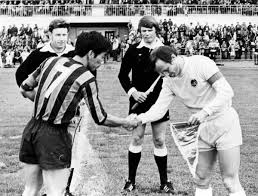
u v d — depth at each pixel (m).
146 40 6.99
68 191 6.34
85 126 10.95
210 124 5.58
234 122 5.60
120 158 9.05
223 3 47.50
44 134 4.88
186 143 5.62
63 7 46.38
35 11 46.31
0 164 8.49
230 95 5.43
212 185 7.36
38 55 6.59
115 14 46.56
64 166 4.91
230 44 39.53
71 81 4.84
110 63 36.66
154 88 7.00
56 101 4.84
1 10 46.16
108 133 11.37
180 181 7.64
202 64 5.54
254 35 40.72
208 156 5.75
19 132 11.77
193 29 40.88
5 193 6.96
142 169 8.33
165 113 6.38
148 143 10.43
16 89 21.89
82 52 4.95
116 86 22.92
